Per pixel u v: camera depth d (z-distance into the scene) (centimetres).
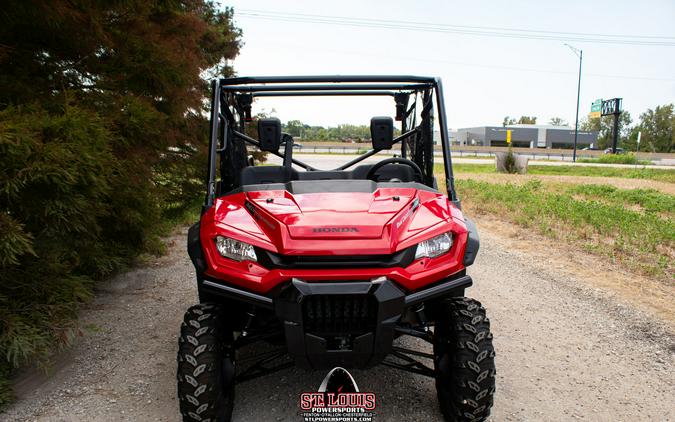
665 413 326
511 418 317
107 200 532
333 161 2616
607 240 816
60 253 416
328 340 275
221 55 1201
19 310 357
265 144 374
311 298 269
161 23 704
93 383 360
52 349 391
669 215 1109
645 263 674
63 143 346
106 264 576
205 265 304
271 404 329
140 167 572
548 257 712
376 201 320
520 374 375
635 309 503
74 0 468
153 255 696
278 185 352
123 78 566
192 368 269
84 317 481
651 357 403
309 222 288
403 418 313
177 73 605
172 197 991
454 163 3291
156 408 328
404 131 504
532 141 8300
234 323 326
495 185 1555
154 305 517
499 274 627
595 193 1468
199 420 269
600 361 396
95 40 517
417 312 321
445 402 299
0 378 339
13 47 455
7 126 309
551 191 1520
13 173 318
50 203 347
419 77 380
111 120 473
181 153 959
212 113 363
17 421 312
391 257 279
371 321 272
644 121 10956
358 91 482
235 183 438
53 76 501
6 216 309
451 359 285
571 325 467
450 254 299
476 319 285
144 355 405
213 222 308
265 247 281
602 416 322
